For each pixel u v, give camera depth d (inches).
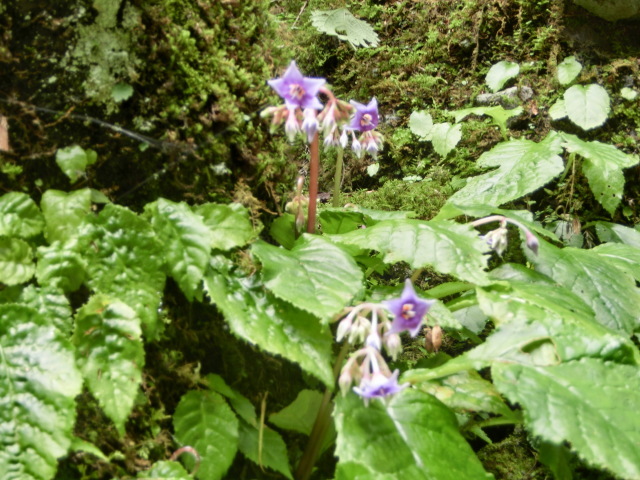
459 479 8.4
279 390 11.0
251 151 11.0
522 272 12.2
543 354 8.8
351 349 11.2
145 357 9.4
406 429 8.7
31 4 9.3
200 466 8.8
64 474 8.4
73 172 9.3
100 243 8.8
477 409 10.1
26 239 8.8
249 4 11.4
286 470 9.3
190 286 8.9
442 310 10.6
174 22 10.1
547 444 9.9
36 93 9.3
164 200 9.2
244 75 10.9
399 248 10.1
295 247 10.2
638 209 17.0
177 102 10.1
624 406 8.1
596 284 12.1
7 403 7.7
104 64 9.7
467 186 15.8
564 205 17.3
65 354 8.0
